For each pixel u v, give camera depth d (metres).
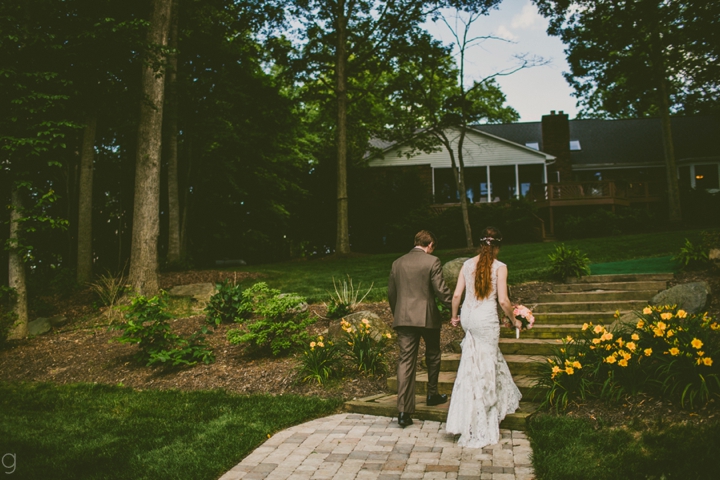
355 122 22.30
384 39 19.16
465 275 4.46
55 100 9.77
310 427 4.65
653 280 8.46
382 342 6.52
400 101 19.00
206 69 18.41
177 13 16.23
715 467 3.12
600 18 20.67
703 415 3.80
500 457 3.75
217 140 17.92
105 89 11.52
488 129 32.09
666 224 22.42
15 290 9.54
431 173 28.42
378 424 4.67
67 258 16.64
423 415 4.79
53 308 11.56
